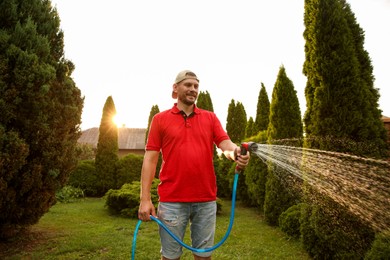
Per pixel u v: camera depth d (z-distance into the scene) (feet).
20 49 14.12
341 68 12.48
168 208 6.92
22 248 16.01
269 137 24.34
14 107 13.88
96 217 25.77
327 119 12.50
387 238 9.07
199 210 7.02
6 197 14.15
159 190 7.22
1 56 13.73
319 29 13.12
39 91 14.47
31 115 14.61
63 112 16.48
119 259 14.48
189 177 6.86
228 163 39.88
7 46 14.10
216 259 14.56
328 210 11.73
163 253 7.06
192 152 6.93
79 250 15.84
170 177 6.96
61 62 17.17
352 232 11.12
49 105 15.21
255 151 6.30
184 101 7.16
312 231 13.20
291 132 23.34
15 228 16.74
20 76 13.88
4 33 14.14
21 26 15.07
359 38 14.32
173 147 7.00
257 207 31.35
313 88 13.71
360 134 12.03
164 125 7.17
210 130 7.45
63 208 30.40
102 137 42.45
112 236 18.67
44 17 16.43
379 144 12.01
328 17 13.05
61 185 17.52
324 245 12.57
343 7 14.57
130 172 42.14
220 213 28.78
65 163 17.12
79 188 40.37
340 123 12.34
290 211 19.52
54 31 16.98
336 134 12.23
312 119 13.26
